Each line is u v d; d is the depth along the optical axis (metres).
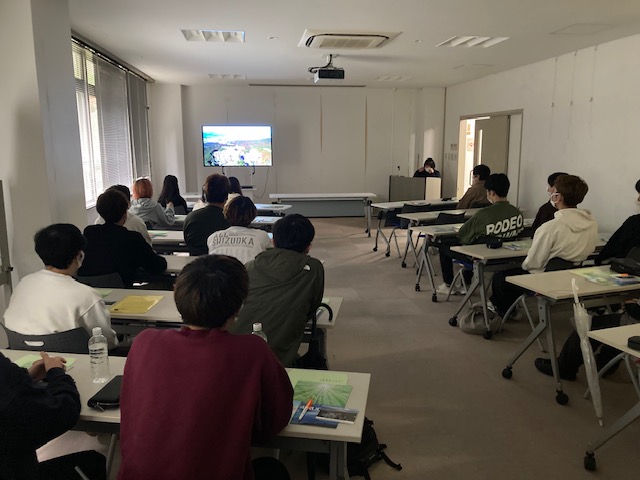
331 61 6.95
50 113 3.85
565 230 3.65
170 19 4.92
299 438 1.56
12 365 1.36
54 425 1.40
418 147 11.12
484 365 3.63
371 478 2.36
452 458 2.52
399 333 4.26
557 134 7.00
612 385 3.29
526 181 7.79
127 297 2.80
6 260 3.35
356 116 10.96
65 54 4.10
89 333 2.22
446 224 5.72
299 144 10.88
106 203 3.29
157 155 10.14
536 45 6.16
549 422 2.86
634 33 5.53
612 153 6.02
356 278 6.05
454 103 10.25
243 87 10.52
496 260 4.24
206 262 1.37
